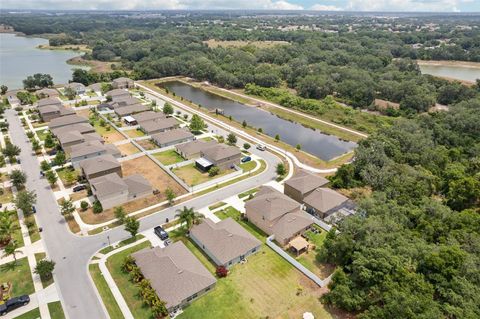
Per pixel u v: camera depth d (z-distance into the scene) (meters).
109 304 48.06
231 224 62.25
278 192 71.50
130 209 70.31
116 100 135.62
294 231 61.16
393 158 86.56
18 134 108.19
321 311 47.66
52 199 73.31
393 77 174.88
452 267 47.69
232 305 48.34
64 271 53.88
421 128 103.56
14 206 70.44
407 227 60.44
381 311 42.19
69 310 47.12
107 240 61.09
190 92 175.75
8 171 84.94
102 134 108.62
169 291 47.88
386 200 67.38
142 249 57.03
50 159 91.62
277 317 46.69
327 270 55.06
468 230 56.88
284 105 150.38
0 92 152.62
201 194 76.44
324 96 164.25
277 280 53.12
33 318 45.78
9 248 54.97
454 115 111.88
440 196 76.00
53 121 109.38
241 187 79.94
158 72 199.25
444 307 42.09
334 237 56.78
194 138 106.00
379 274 46.81
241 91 174.75
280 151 100.44
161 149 98.50
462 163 86.94
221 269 53.34
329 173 87.69
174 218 67.69
